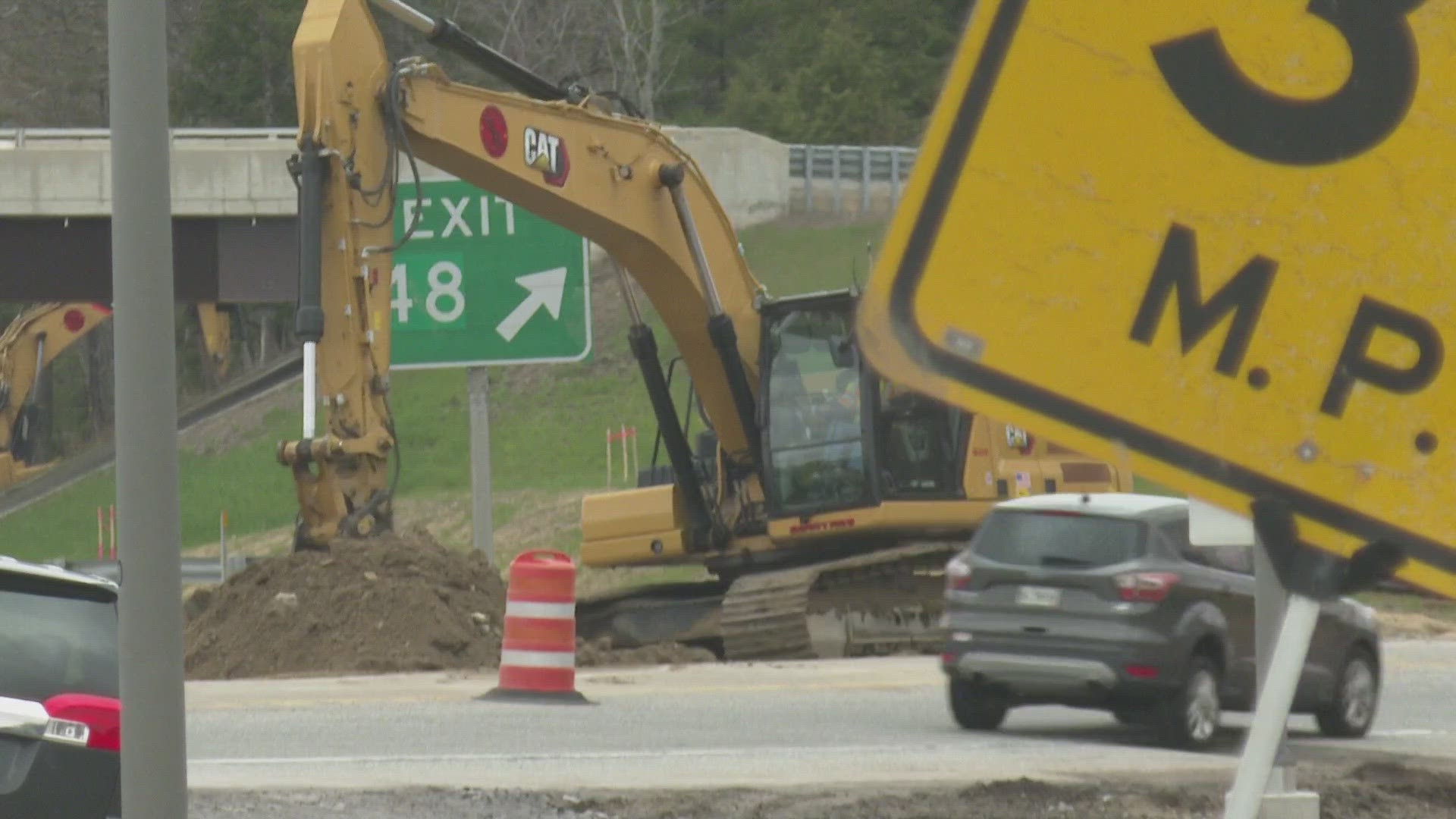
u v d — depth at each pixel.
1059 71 11.60
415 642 78.12
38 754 26.55
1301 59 11.65
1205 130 11.62
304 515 80.00
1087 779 42.72
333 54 76.31
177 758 18.48
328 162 76.44
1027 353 11.55
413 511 195.25
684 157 89.94
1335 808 38.94
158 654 18.42
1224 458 11.60
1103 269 11.58
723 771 43.91
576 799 38.06
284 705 59.97
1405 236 11.61
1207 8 11.61
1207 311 11.58
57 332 195.62
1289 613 11.79
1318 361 11.65
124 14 18.56
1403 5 11.62
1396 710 69.25
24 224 179.25
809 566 90.69
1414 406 11.62
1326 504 11.66
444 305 95.31
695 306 90.44
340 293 76.94
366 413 78.12
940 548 90.94
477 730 52.91
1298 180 11.63
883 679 72.69
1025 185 11.59
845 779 42.41
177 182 183.62
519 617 61.53
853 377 91.25
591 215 85.44
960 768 45.16
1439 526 11.60
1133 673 53.12
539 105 83.25
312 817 35.69
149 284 18.56
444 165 81.00
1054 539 55.09
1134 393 11.59
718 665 81.62
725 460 95.94
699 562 97.56
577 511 181.50
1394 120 11.62
